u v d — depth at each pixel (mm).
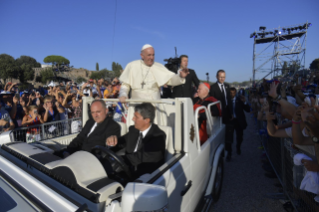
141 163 2037
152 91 3281
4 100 3939
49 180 1535
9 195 1522
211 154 2816
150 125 2250
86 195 1263
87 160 1508
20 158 1897
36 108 4148
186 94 4484
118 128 2668
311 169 2057
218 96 4629
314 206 2186
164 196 1160
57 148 2752
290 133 2400
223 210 2928
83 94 5926
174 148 2094
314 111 1402
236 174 4043
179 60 4430
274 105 4043
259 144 5988
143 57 3047
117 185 1338
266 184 3607
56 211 1300
